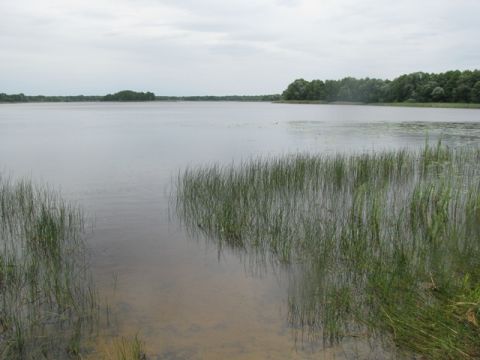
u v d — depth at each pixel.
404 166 12.89
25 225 7.73
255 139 23.58
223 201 9.23
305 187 10.73
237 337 4.53
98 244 7.46
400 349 4.18
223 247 7.33
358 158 13.14
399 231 7.22
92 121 41.09
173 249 7.25
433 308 4.62
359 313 4.80
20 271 6.05
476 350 3.97
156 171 14.23
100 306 5.22
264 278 6.04
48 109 79.75
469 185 10.21
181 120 43.09
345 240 6.79
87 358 4.15
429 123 33.62
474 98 73.88
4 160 16.47
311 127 31.38
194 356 4.21
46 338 4.51
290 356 4.18
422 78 85.81
